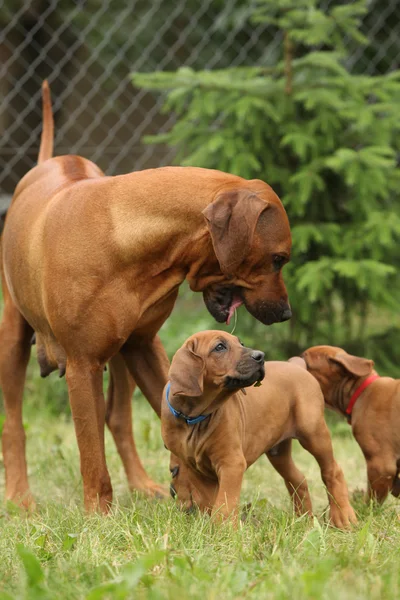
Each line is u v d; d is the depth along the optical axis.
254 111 10.63
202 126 11.01
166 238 6.19
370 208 10.80
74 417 6.35
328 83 10.93
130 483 7.61
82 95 18.67
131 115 18.52
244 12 14.48
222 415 5.79
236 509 5.71
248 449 6.13
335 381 7.30
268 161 10.92
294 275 10.73
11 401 7.40
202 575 4.34
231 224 5.89
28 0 12.90
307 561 4.80
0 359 7.39
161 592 4.12
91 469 6.36
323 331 11.50
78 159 7.38
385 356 11.45
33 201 6.91
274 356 11.20
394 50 14.97
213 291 6.36
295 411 6.44
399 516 6.22
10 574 4.82
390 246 10.65
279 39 14.97
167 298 6.49
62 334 6.28
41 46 18.33
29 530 5.75
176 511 5.85
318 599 3.96
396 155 11.43
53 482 7.88
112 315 6.18
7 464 7.34
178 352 5.76
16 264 6.84
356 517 6.42
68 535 5.23
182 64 17.17
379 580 4.26
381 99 11.27
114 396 7.69
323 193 11.10
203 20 16.45
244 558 4.85
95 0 17.61
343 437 10.04
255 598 4.07
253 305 6.27
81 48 18.47
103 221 6.21
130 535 5.20
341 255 10.85
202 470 6.00
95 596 4.04
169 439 6.04
